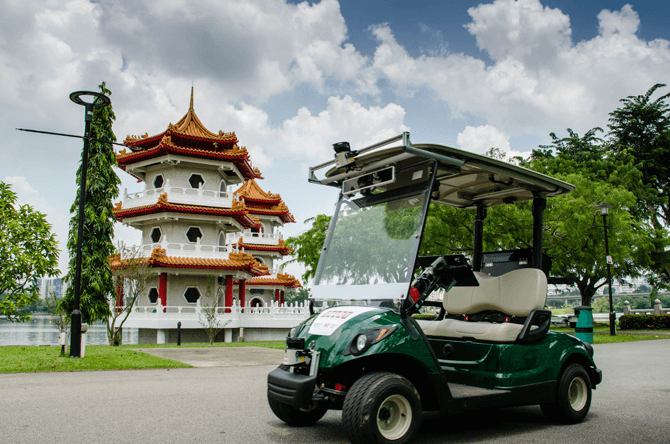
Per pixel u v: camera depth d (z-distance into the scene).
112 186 23.61
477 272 7.03
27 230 19.80
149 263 28.05
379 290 4.96
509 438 5.14
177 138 30.44
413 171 5.28
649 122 38.28
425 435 5.27
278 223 47.44
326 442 4.84
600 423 5.87
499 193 6.95
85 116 13.16
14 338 35.12
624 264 30.31
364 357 4.43
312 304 5.53
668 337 22.61
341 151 5.50
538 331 5.68
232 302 31.39
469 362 5.55
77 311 12.98
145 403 6.82
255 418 5.90
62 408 6.44
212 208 30.11
